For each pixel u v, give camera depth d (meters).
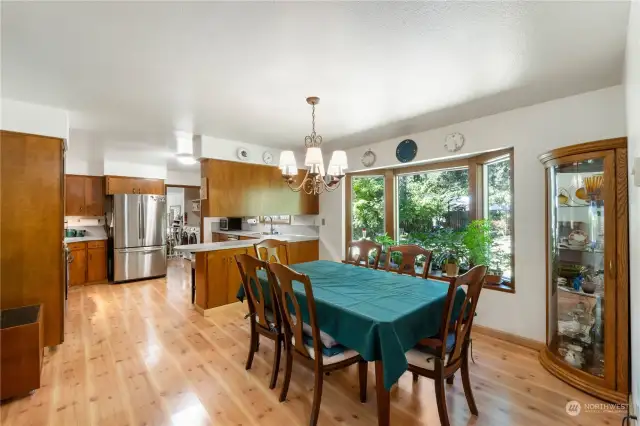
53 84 2.22
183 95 2.44
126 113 2.84
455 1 1.35
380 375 1.62
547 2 1.35
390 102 2.60
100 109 2.73
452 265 2.38
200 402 1.98
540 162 2.61
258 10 1.41
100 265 5.14
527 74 2.08
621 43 1.69
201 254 3.66
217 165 3.83
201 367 2.42
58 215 2.70
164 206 5.63
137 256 5.26
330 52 1.80
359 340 1.64
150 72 2.04
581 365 2.20
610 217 1.99
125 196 5.14
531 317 2.72
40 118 2.62
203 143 3.71
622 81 2.14
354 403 1.99
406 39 1.66
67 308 3.84
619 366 1.96
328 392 2.11
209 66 1.96
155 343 2.85
